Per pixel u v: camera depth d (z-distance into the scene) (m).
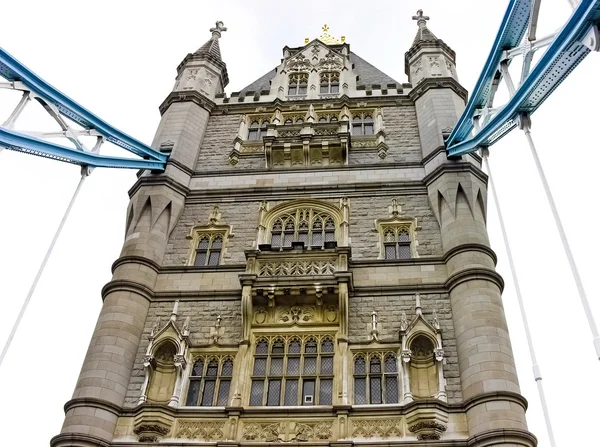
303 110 33.97
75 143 25.23
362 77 38.78
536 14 20.42
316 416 20.25
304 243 26.56
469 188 26.42
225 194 28.89
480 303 22.08
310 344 22.64
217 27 40.69
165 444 19.88
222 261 26.06
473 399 19.59
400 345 22.06
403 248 25.92
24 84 22.56
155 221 27.02
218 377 22.11
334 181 29.12
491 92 25.08
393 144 31.08
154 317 24.05
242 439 20.00
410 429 19.64
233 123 33.78
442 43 35.97
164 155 30.00
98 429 20.12
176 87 35.59
